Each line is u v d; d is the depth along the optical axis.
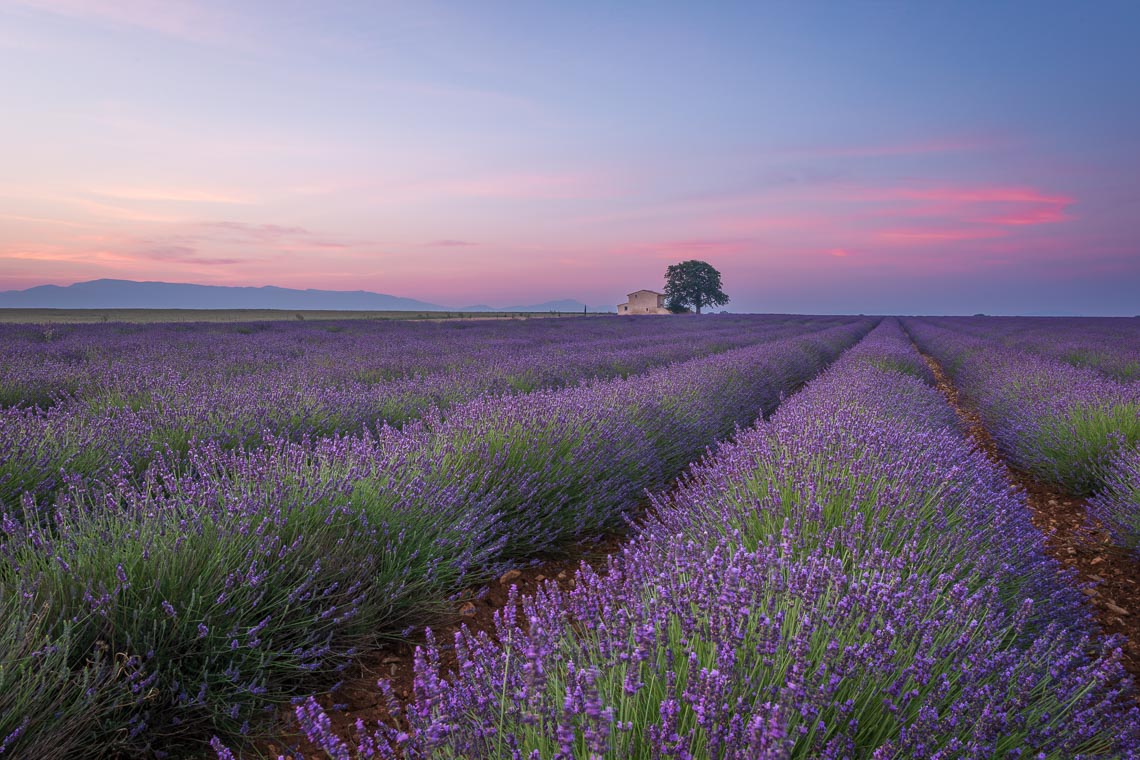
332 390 7.57
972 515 3.59
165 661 2.44
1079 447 6.22
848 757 1.61
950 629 2.09
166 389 7.41
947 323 55.75
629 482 5.35
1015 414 8.43
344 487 3.64
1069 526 5.32
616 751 1.54
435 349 16.83
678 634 1.98
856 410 6.07
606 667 1.87
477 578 3.81
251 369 11.20
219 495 3.43
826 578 2.16
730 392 9.38
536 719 1.64
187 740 2.35
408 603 3.28
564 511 4.60
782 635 1.89
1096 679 1.91
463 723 1.69
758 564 2.37
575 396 6.90
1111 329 36.81
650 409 6.88
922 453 4.39
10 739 1.89
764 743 1.34
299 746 2.37
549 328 32.91
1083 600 3.72
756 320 55.94
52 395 7.69
